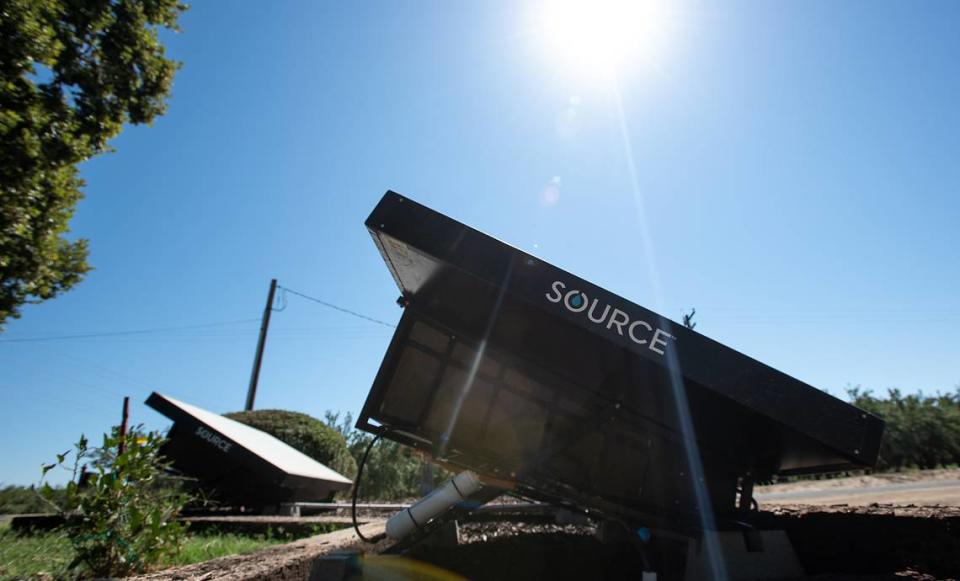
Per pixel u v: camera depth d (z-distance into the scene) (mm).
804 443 1321
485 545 1667
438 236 1341
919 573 1326
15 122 2561
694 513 1446
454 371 1536
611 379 1423
